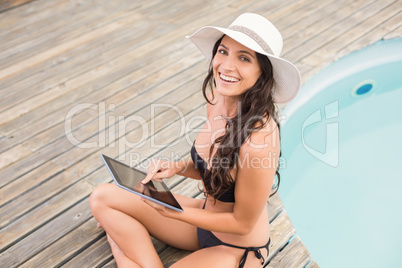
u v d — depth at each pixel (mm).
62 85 3783
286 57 3916
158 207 1785
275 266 2207
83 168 2893
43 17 4914
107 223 2018
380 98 4027
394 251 2785
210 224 1778
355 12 4594
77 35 4535
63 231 2432
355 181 3264
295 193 3156
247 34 1546
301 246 2316
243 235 1845
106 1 5230
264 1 4996
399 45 4066
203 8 4938
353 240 2881
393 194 3152
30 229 2449
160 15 4840
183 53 4141
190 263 1844
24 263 2256
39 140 3160
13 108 3525
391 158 3408
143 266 1988
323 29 4328
